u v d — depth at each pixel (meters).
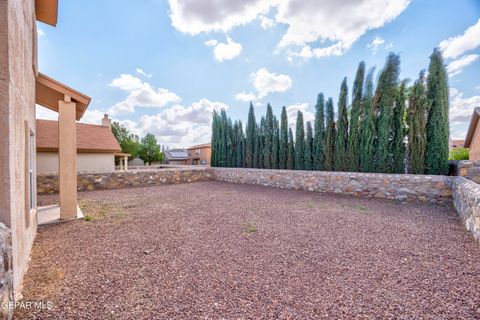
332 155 9.32
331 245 3.05
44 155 11.80
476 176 5.82
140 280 2.17
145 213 4.94
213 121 15.87
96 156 13.63
